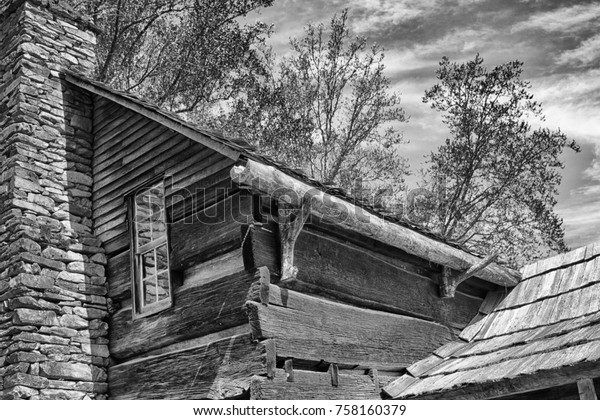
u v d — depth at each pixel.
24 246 8.14
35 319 7.91
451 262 8.38
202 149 7.59
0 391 7.73
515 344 7.29
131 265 8.41
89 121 9.46
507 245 17.39
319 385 6.79
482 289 9.27
